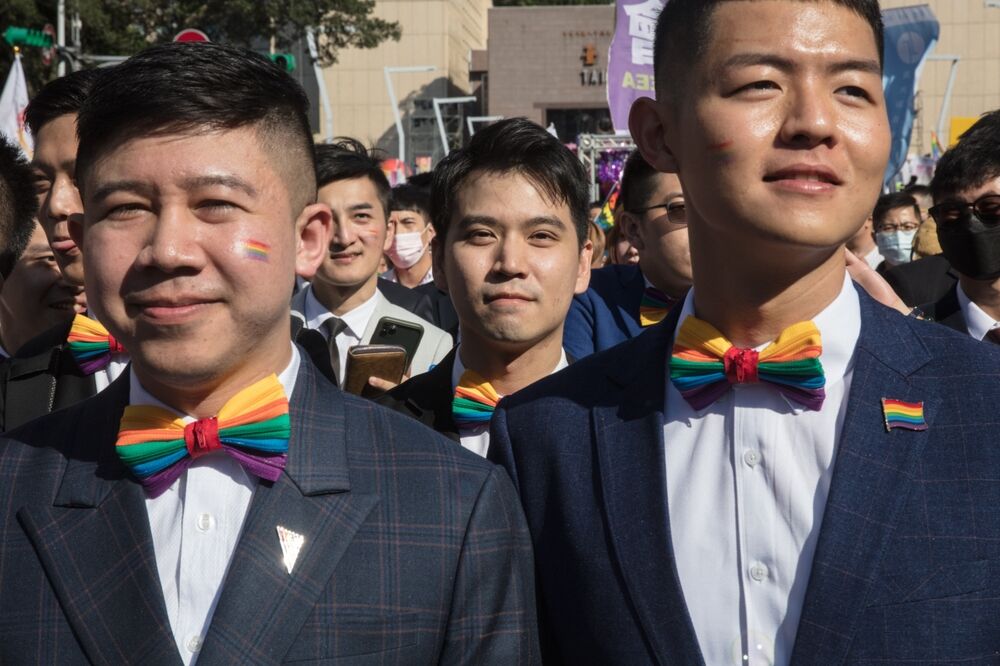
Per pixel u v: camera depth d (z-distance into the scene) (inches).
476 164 138.2
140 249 76.9
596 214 353.1
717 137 76.9
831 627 74.4
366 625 77.7
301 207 83.2
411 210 295.4
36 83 984.9
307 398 85.0
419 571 80.2
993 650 73.3
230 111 77.3
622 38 354.6
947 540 75.0
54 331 132.2
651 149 87.5
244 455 79.5
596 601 82.2
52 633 76.8
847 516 76.4
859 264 115.0
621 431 86.0
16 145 118.5
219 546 79.1
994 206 143.6
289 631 76.0
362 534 80.4
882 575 75.0
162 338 76.8
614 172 665.0
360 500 81.4
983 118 148.3
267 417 79.5
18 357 131.8
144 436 79.4
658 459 83.4
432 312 241.0
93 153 78.2
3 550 79.7
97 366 127.6
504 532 84.0
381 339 178.9
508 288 134.6
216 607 76.2
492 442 93.1
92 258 78.0
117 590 77.2
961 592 73.9
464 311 137.7
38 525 79.6
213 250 76.5
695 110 78.5
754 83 76.2
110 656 75.5
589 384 90.8
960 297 155.3
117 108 76.5
